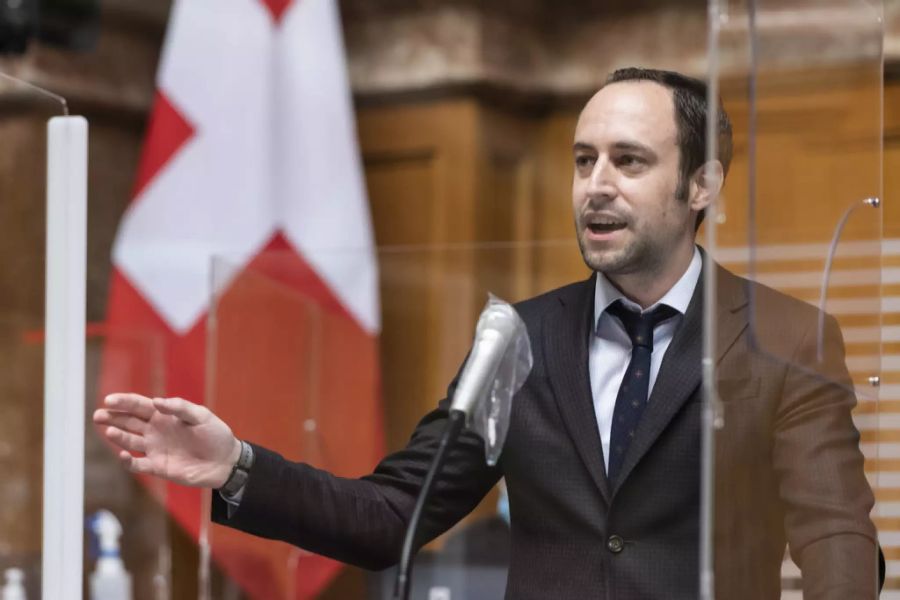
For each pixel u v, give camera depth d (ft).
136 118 51.80
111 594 40.93
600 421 21.21
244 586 32.09
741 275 16.72
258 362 28.76
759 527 17.37
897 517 24.61
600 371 21.49
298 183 49.67
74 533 21.22
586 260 20.84
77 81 50.03
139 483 42.19
